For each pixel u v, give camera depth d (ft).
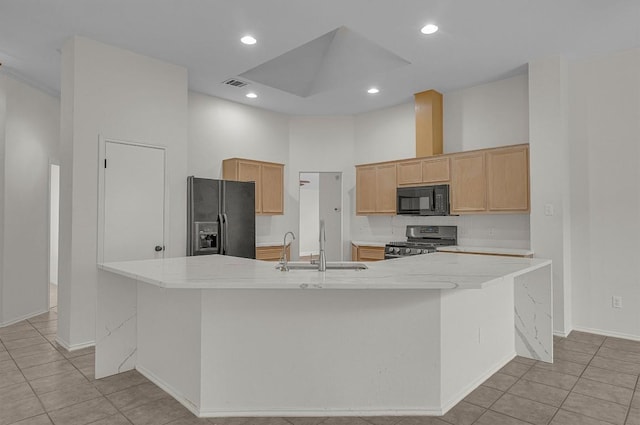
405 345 8.16
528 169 14.76
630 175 13.32
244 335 8.10
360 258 20.29
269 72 16.79
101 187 12.55
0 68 14.57
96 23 11.52
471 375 9.39
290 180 21.98
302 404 8.13
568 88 14.51
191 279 7.31
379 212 19.58
